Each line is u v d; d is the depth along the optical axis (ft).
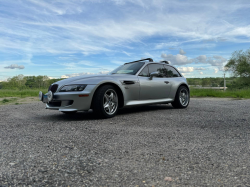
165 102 15.25
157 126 9.56
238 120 10.91
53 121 11.28
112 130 8.80
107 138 7.53
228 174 4.53
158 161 5.32
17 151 6.14
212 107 16.85
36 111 16.20
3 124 10.55
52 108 11.71
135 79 13.43
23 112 15.64
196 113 13.51
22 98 33.73
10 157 5.65
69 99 11.09
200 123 10.17
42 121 11.34
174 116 12.35
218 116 12.23
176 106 16.17
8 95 39.68
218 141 7.04
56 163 5.23
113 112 12.19
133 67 14.78
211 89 38.99
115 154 5.86
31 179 4.40
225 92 36.17
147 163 5.20
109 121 10.98
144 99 13.98
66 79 12.22
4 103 24.80
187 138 7.44
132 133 8.25
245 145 6.56
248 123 10.10
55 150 6.21
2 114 14.56
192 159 5.43
